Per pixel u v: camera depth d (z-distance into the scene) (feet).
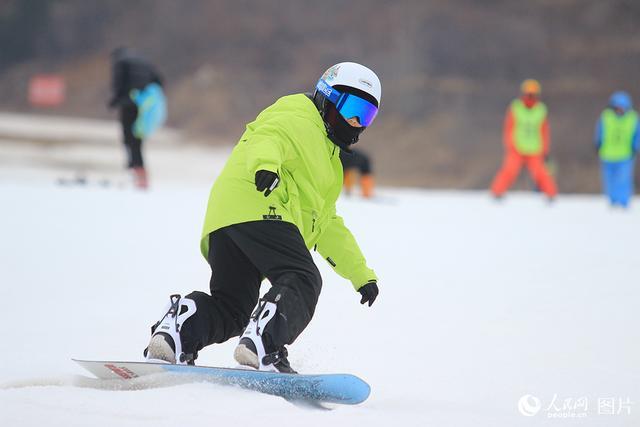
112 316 59.88
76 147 373.81
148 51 541.75
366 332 56.03
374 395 42.01
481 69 433.07
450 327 57.36
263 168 38.70
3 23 568.82
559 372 47.14
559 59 422.41
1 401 35.83
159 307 63.05
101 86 532.32
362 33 497.46
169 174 310.65
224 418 34.22
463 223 117.50
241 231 40.86
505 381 45.27
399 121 412.16
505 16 455.22
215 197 41.88
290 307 39.65
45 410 34.73
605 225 118.93
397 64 449.06
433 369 47.52
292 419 34.53
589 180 333.83
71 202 123.54
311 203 42.11
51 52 568.41
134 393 36.91
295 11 530.68
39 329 55.93
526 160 165.37
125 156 353.92
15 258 81.10
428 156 379.55
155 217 110.52
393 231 104.83
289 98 42.65
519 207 151.64
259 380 37.78
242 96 488.85
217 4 548.72
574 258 85.87
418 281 72.64
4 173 266.77
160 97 148.87
